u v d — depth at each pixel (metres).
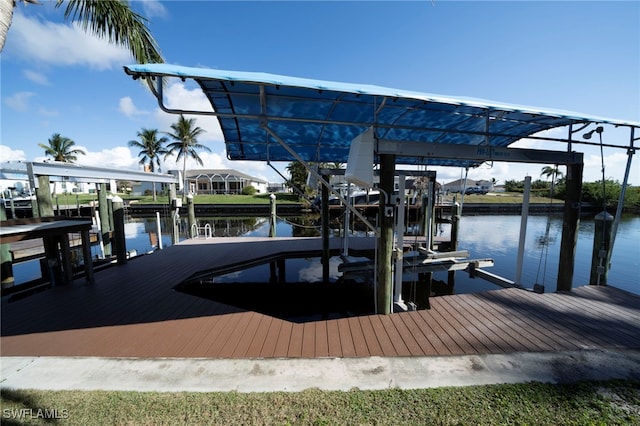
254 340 2.87
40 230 4.13
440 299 3.83
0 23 2.13
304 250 7.26
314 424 1.78
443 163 7.39
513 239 11.52
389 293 3.52
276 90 3.02
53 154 29.25
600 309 3.48
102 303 3.93
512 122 4.13
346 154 6.20
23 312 3.63
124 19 3.82
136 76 2.04
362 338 2.86
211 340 2.88
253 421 1.80
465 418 1.80
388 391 2.06
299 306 5.45
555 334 2.88
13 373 2.34
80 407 1.94
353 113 3.92
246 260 6.33
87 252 4.75
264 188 52.44
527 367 2.33
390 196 3.38
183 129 26.80
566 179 4.09
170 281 4.98
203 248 7.61
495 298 3.86
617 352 2.55
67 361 2.51
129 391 2.10
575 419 1.78
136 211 24.06
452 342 2.75
